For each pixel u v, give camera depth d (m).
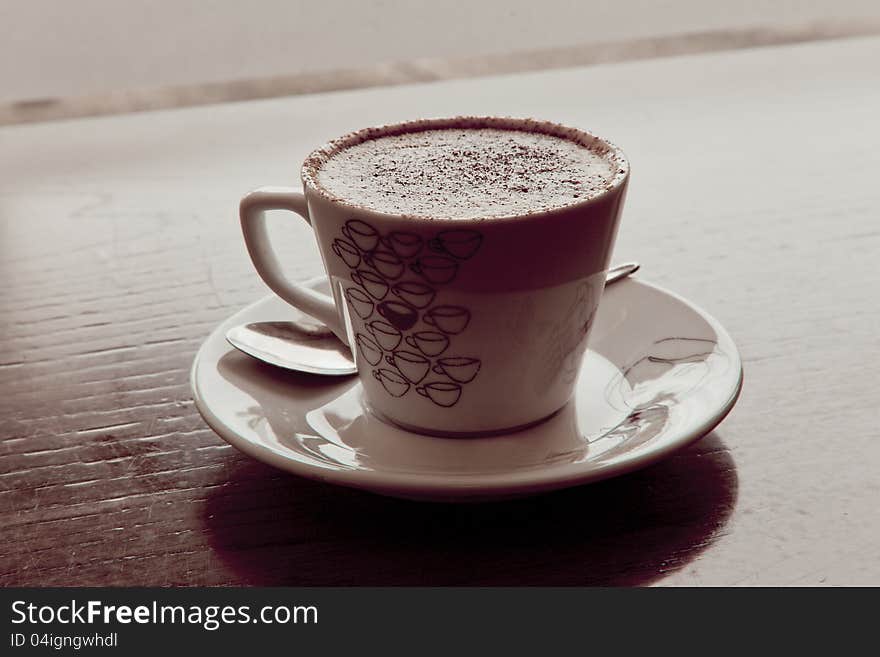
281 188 0.50
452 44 0.96
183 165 0.72
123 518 0.45
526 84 0.82
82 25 0.90
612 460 0.43
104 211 0.67
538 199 0.46
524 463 0.46
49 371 0.53
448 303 0.46
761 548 0.43
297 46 0.94
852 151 0.69
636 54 1.06
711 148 0.71
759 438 0.48
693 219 0.63
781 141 0.71
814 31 1.06
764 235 0.61
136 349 0.55
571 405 0.49
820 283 0.57
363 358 0.49
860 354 0.52
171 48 0.92
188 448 0.48
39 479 0.47
